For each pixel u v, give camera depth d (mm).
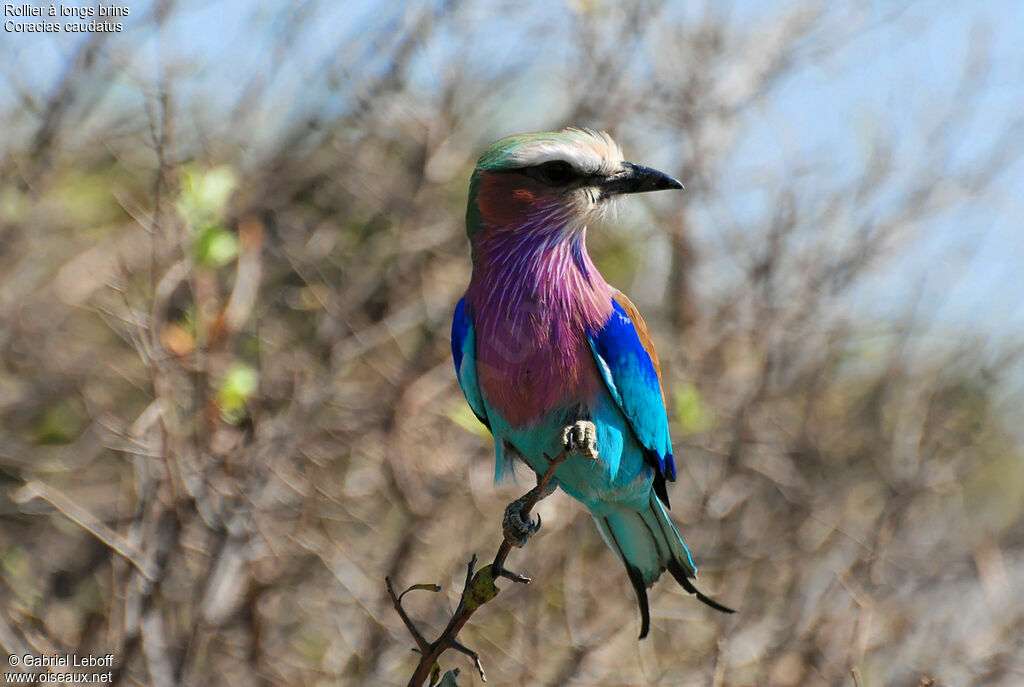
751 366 14359
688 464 14297
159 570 10102
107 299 12914
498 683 11836
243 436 11125
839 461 14867
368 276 13789
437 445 12617
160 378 10344
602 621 12531
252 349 12289
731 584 13438
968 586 14141
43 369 13258
